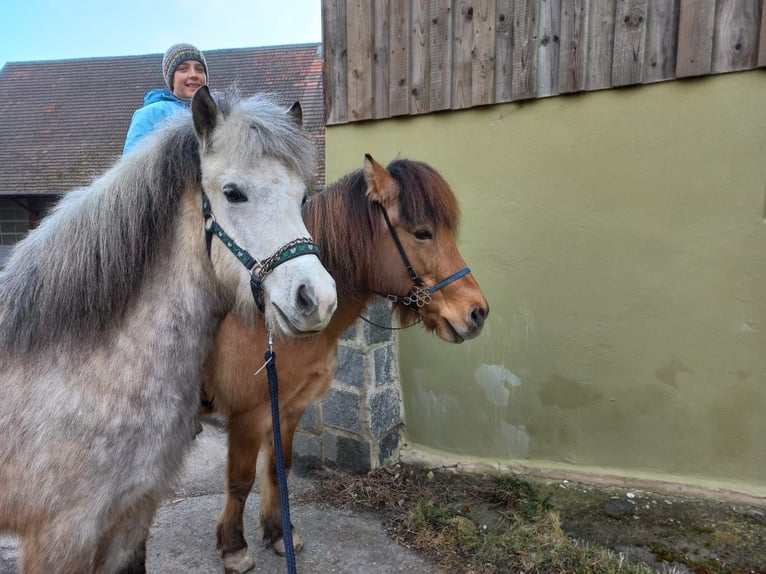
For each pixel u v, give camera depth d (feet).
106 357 4.36
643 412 8.48
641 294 8.22
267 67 38.14
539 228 8.81
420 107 9.53
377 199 6.65
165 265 4.68
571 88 8.18
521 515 8.26
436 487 9.38
